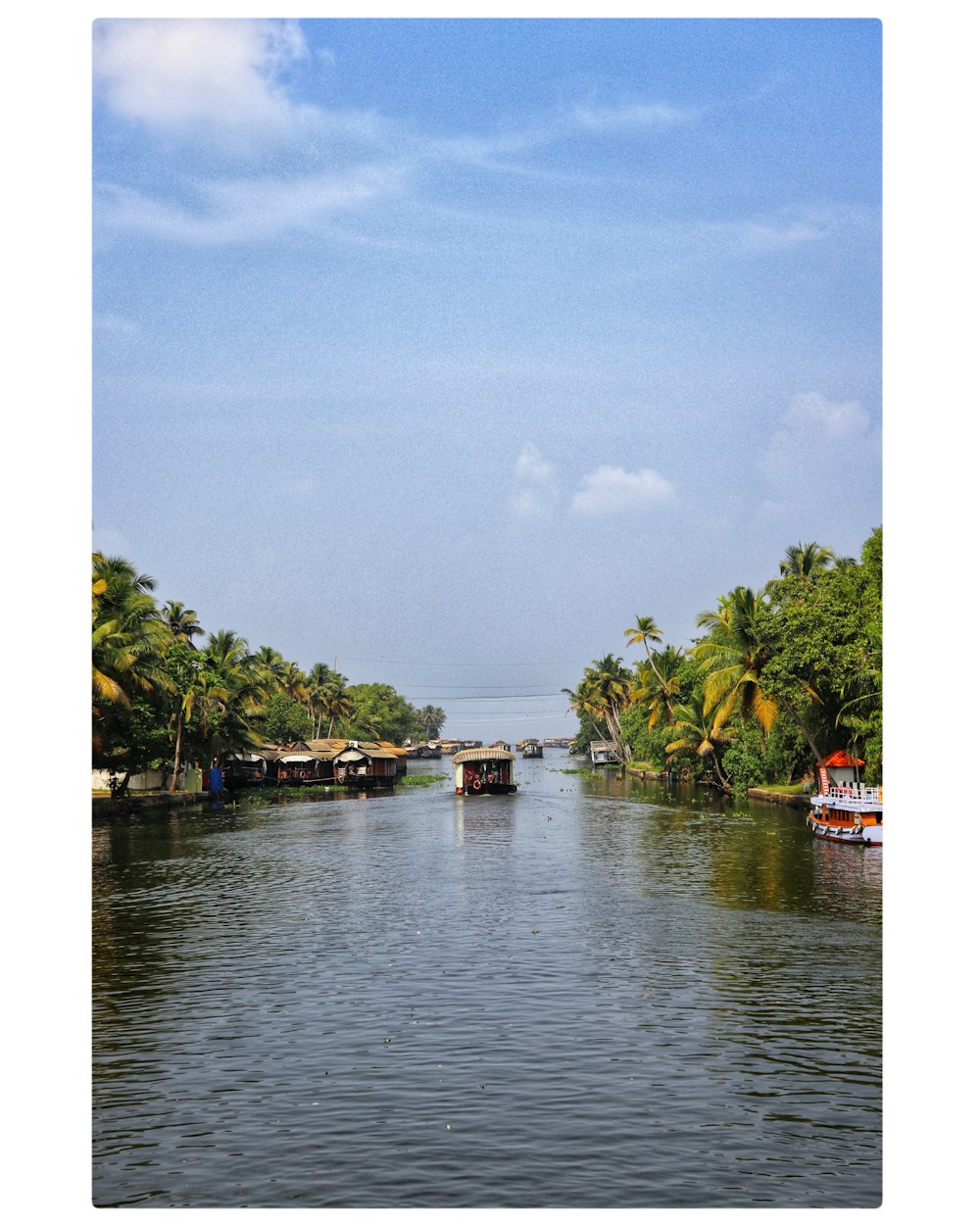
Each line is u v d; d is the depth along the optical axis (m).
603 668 162.00
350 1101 17.52
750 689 65.31
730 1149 15.82
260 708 119.56
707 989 23.62
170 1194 14.76
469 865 44.88
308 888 38.88
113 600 70.38
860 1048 19.70
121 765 75.81
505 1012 22.02
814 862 43.47
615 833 57.53
